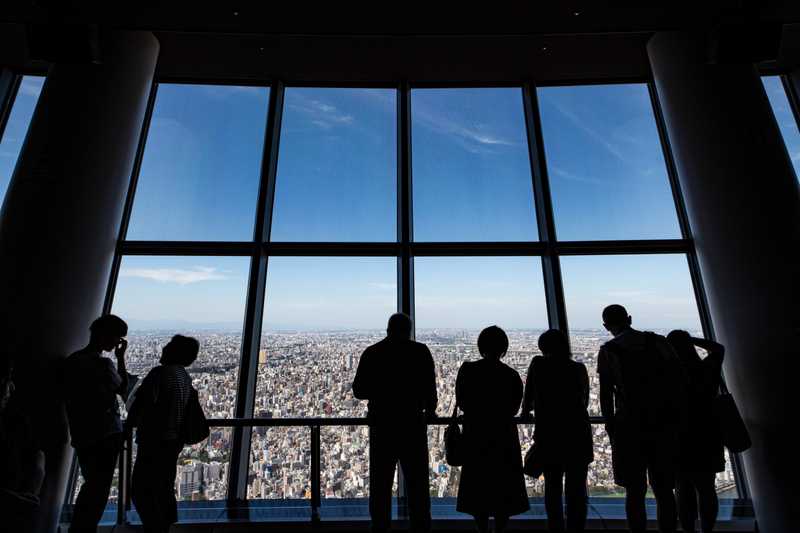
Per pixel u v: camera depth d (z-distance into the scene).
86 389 2.53
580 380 2.57
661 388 2.51
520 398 2.53
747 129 3.48
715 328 3.46
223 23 3.39
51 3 3.10
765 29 3.28
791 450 2.89
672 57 3.94
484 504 2.40
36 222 3.14
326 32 3.53
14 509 2.40
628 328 2.72
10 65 4.32
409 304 3.90
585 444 2.50
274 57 4.37
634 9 3.28
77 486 3.22
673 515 2.45
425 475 2.50
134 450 3.13
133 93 3.80
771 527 2.95
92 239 3.34
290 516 3.18
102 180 3.47
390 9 3.30
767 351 3.06
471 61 4.46
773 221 3.24
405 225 4.11
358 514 3.18
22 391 2.81
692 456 2.61
